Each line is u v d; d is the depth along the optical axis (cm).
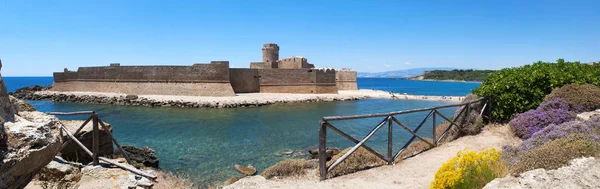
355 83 8150
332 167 876
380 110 4178
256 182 848
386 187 770
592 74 1346
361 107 4538
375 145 1789
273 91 6247
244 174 1333
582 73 1358
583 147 552
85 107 4362
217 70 5453
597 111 1011
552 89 1301
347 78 8062
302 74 6281
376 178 844
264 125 2806
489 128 1298
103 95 5269
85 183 919
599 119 815
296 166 1048
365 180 833
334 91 6525
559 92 1217
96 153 1091
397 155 998
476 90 1530
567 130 771
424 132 2214
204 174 1345
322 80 6331
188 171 1391
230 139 2159
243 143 2017
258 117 3356
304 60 6762
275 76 6291
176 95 5453
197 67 5519
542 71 1368
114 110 3962
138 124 2862
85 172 994
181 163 1528
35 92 6138
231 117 3350
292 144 1977
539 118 1117
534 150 612
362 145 912
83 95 5238
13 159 408
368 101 5491
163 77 5656
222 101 4519
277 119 3198
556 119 1081
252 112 3803
